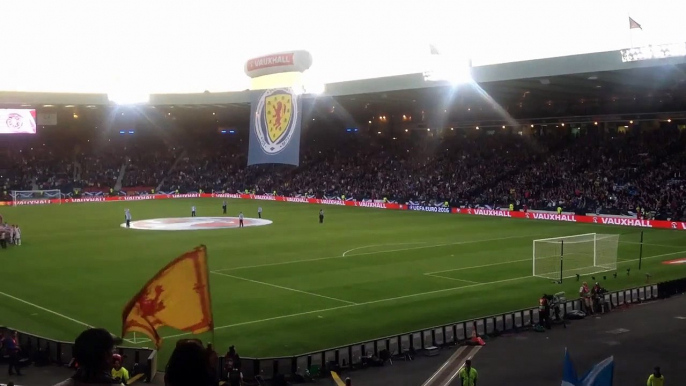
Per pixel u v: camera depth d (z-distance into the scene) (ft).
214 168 399.24
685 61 170.19
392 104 304.09
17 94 297.74
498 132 342.03
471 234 205.77
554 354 85.40
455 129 355.77
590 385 34.45
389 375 78.18
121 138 412.57
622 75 205.36
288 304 113.80
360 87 257.14
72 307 111.55
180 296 27.68
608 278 135.64
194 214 262.88
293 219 253.44
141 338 93.56
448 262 154.61
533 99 279.49
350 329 98.02
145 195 364.38
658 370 63.72
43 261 156.97
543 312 98.12
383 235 204.13
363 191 329.31
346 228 223.30
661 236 198.80
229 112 360.28
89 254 167.73
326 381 76.64
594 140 301.22
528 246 178.50
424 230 216.74
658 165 265.95
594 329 97.55
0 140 385.91
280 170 383.04
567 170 286.25
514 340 92.38
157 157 410.11
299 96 282.77
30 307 111.55
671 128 283.79
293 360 76.95
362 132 384.68
